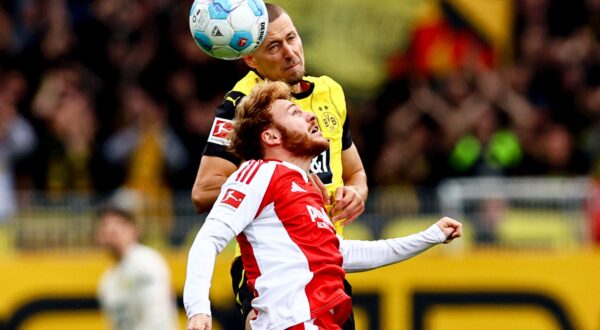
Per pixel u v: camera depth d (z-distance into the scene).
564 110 47.47
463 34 47.41
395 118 45.97
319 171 20.06
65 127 44.91
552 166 44.59
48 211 39.06
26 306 38.16
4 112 44.62
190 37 46.72
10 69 46.44
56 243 38.94
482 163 43.88
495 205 38.91
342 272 18.52
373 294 38.09
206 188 19.80
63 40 47.09
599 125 46.97
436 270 38.19
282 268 18.17
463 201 38.91
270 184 18.34
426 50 46.91
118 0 47.66
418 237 19.62
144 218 38.69
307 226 18.34
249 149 18.98
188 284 17.64
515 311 38.25
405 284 38.09
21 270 38.22
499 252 38.62
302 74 19.95
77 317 38.06
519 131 45.22
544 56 48.16
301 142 18.84
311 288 18.19
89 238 38.97
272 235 18.30
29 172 44.50
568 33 48.78
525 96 47.16
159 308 35.72
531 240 38.78
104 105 46.34
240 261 20.06
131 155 44.53
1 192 42.97
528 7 48.66
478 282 38.25
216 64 46.34
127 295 35.81
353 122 46.12
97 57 47.06
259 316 18.38
